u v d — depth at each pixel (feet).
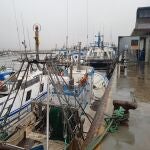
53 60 14.55
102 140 14.85
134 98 24.39
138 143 14.40
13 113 29.63
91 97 40.70
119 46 73.46
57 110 20.12
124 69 48.57
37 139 20.26
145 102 23.43
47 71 13.97
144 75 42.86
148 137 15.21
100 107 24.64
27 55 15.26
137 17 63.46
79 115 19.84
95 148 13.93
